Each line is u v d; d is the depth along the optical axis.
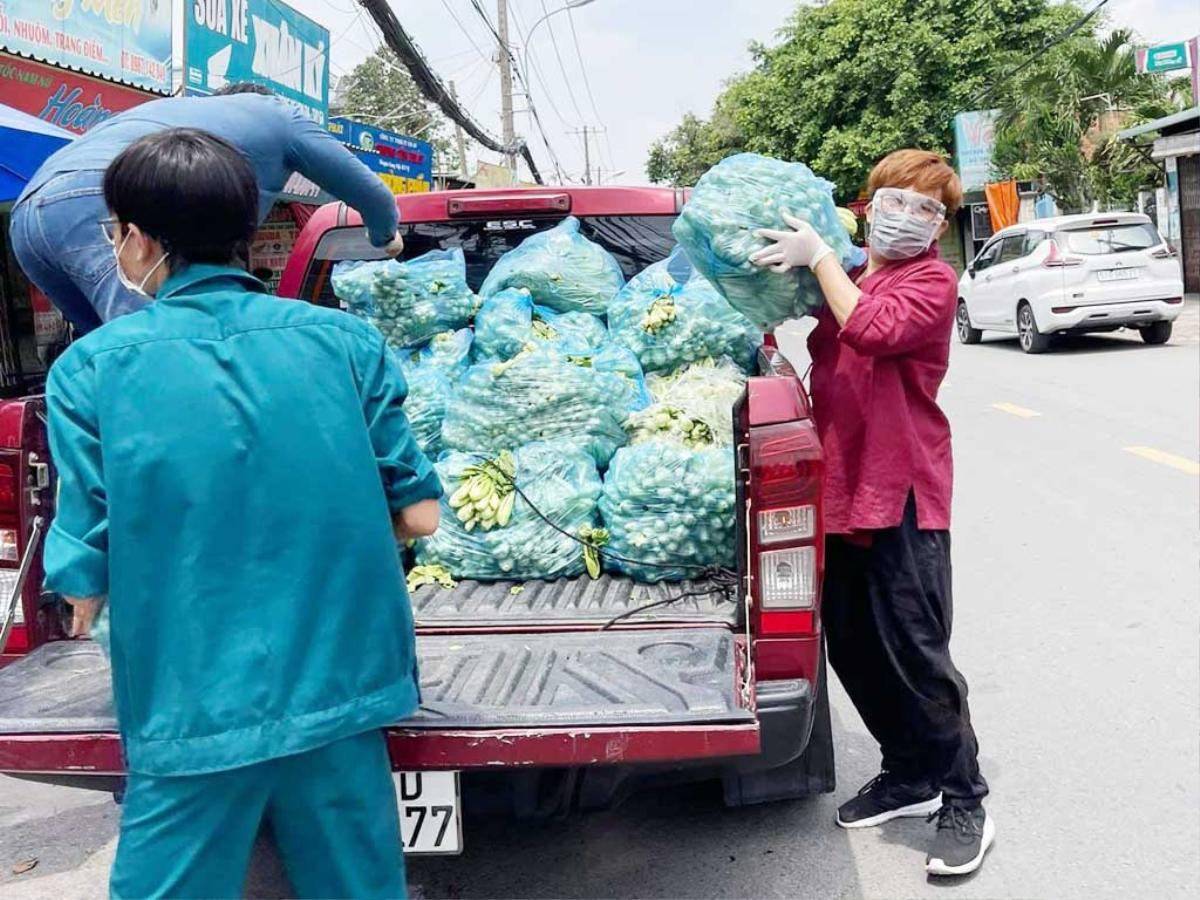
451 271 3.96
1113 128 25.97
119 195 1.96
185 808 1.86
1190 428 8.94
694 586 3.21
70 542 1.89
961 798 3.18
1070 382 11.77
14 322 9.30
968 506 7.11
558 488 3.35
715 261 3.05
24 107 8.42
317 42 13.51
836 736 4.21
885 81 28.61
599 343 3.95
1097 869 3.17
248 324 1.96
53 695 2.63
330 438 1.95
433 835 2.52
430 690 2.58
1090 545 6.14
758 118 31.38
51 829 3.68
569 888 3.20
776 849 3.38
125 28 9.43
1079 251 13.77
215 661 1.85
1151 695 4.25
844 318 2.85
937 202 2.90
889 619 3.07
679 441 3.43
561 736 2.41
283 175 3.50
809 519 2.65
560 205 4.24
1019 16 28.58
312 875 1.99
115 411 1.87
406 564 3.50
